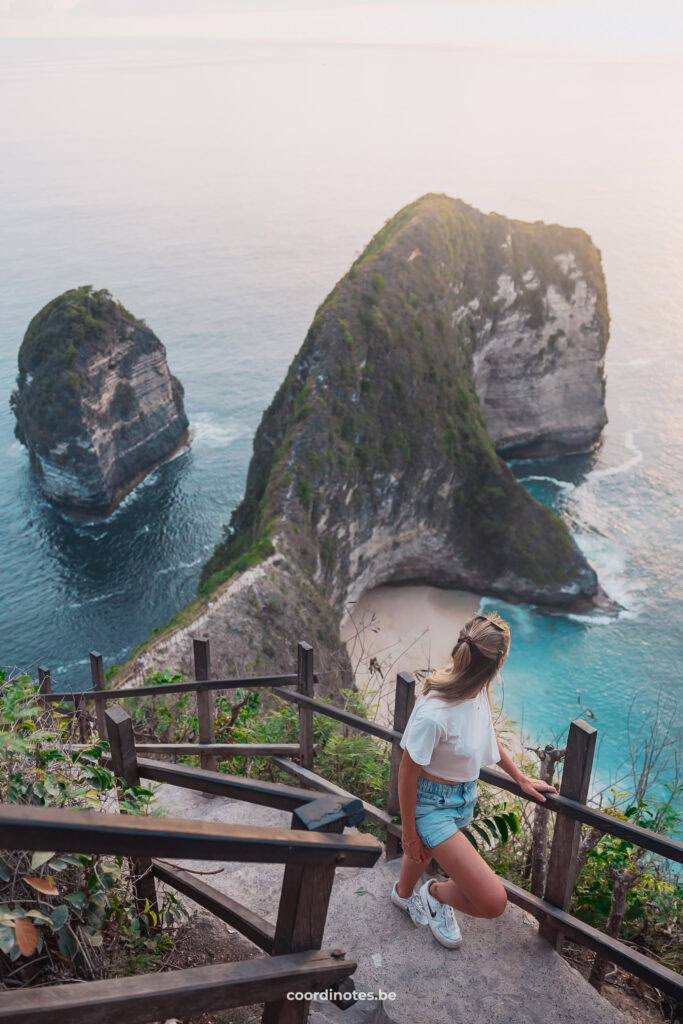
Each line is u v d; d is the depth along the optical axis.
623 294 167.50
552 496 78.94
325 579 52.59
